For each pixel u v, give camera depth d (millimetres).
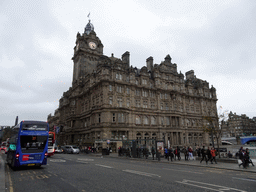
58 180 12336
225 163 23641
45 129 18391
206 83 80875
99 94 53375
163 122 60406
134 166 20359
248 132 143625
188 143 63562
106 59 55031
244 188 10578
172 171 16891
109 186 10625
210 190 10023
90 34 74188
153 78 63156
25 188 10297
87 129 57531
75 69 75188
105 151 41438
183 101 67938
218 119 36625
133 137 52219
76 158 31969
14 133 19406
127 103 54750
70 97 70688
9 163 20562
